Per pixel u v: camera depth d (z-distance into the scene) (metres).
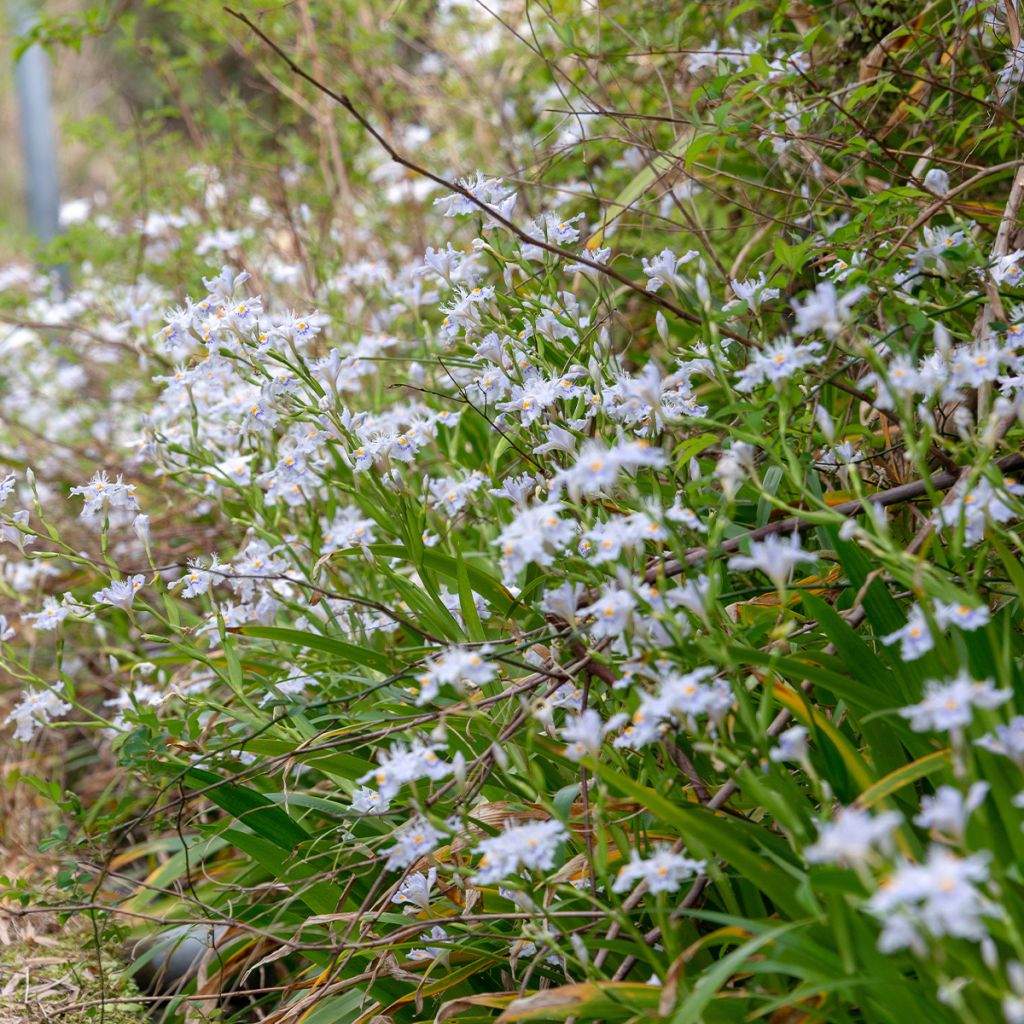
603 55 3.03
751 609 2.06
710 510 2.17
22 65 7.23
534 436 2.34
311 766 2.34
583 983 1.64
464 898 2.10
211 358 2.44
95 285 4.73
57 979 2.55
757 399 2.01
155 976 2.54
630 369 3.44
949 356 1.72
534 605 2.12
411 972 2.07
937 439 1.87
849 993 1.48
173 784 2.20
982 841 1.46
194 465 2.84
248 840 2.22
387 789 1.71
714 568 1.70
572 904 1.93
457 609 2.50
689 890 1.89
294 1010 2.03
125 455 4.30
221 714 2.64
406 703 2.30
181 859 2.73
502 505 2.72
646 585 1.79
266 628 2.33
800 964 1.49
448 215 2.46
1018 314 2.05
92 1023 2.40
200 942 2.49
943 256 2.15
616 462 1.65
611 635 1.68
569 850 2.06
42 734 3.51
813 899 1.42
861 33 2.97
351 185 4.58
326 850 2.28
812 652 1.89
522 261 2.47
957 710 1.32
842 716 1.95
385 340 3.13
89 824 2.66
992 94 2.72
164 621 2.35
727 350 2.40
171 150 4.84
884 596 1.92
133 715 2.24
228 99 4.63
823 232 2.42
